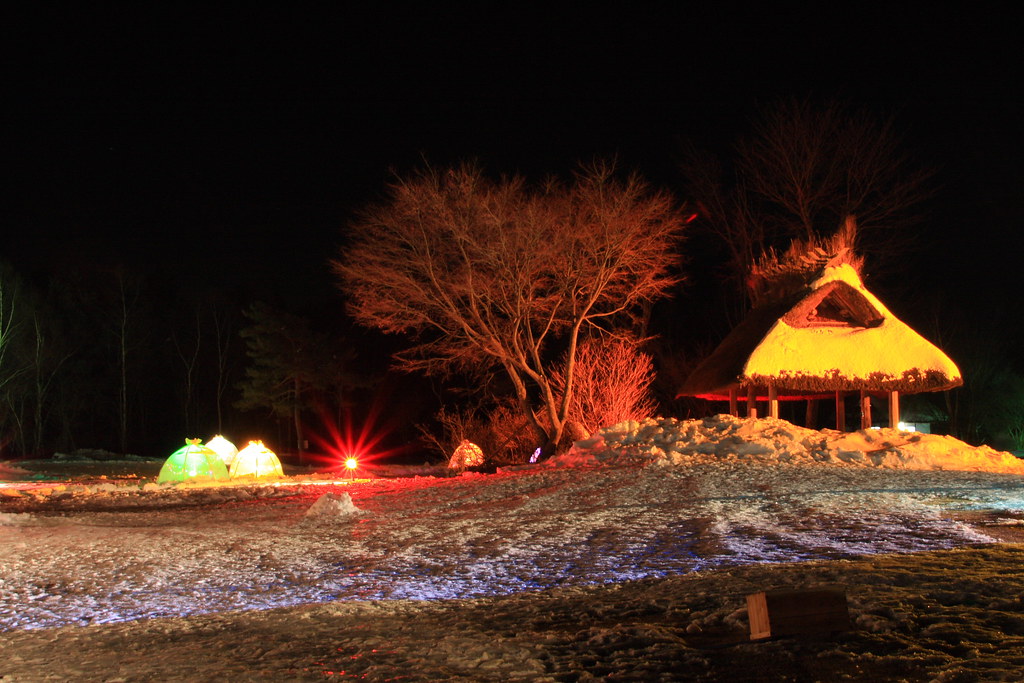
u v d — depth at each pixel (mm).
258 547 12305
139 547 12539
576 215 29531
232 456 34156
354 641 6941
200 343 64750
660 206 29500
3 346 54062
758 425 22453
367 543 12336
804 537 10688
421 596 8898
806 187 39781
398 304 29109
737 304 43844
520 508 15070
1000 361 44062
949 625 5957
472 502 16453
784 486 15742
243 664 6340
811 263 24734
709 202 41875
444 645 6598
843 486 15578
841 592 6109
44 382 58344
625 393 29797
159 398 64875
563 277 29406
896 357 23625
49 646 7363
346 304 30109
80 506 20016
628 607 7586
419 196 28047
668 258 30344
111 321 61188
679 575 8930
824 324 24328
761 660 5562
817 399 31484
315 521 15000
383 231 29109
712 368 26828
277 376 51312
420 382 54000
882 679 5020
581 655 6109
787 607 6008
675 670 5527
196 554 11883
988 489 14922
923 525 11078
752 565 9078
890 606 6562
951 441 21422
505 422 31922
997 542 9633
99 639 7578
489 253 28172
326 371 51281
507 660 6066
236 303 65250
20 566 11398
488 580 9516
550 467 21969
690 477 17422
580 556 10516
